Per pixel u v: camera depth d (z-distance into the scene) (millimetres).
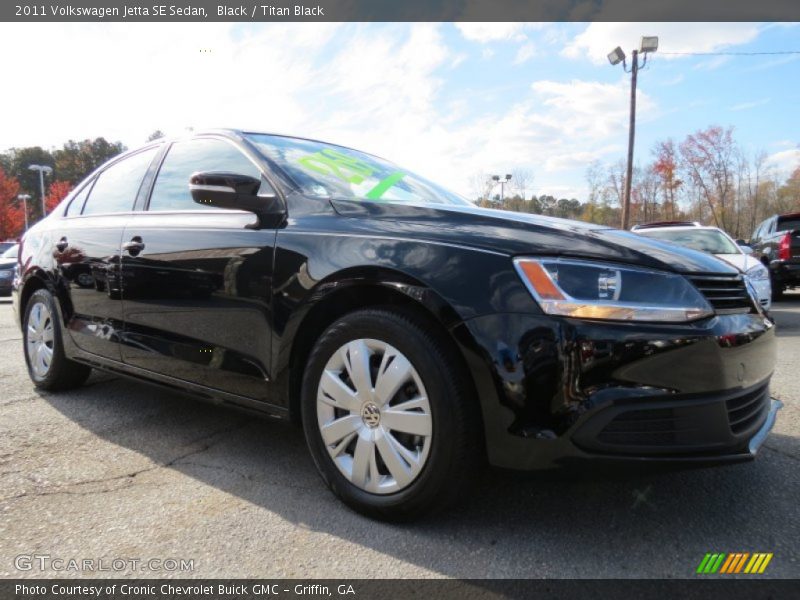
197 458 2650
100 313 3227
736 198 44781
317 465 2195
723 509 2146
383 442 1985
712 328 1822
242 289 2406
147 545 1874
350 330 2068
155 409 3430
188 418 3260
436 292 1868
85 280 3316
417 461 1912
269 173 2592
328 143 3275
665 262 1894
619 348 1722
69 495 2240
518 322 1768
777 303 11055
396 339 1947
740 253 7445
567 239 1934
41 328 3811
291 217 2379
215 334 2537
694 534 1961
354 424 2070
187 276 2652
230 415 3330
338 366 2129
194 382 2672
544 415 1737
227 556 1812
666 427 1763
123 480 2391
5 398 3652
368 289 2084
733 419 1904
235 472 2488
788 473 2486
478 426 1854
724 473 2484
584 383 1721
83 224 3473
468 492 1923
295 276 2221
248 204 2410
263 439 2918
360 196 2670
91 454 2684
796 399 3721
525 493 2270
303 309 2186
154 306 2846
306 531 1973
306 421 2221
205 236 2613
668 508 2154
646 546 1883
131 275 2965
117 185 3473
